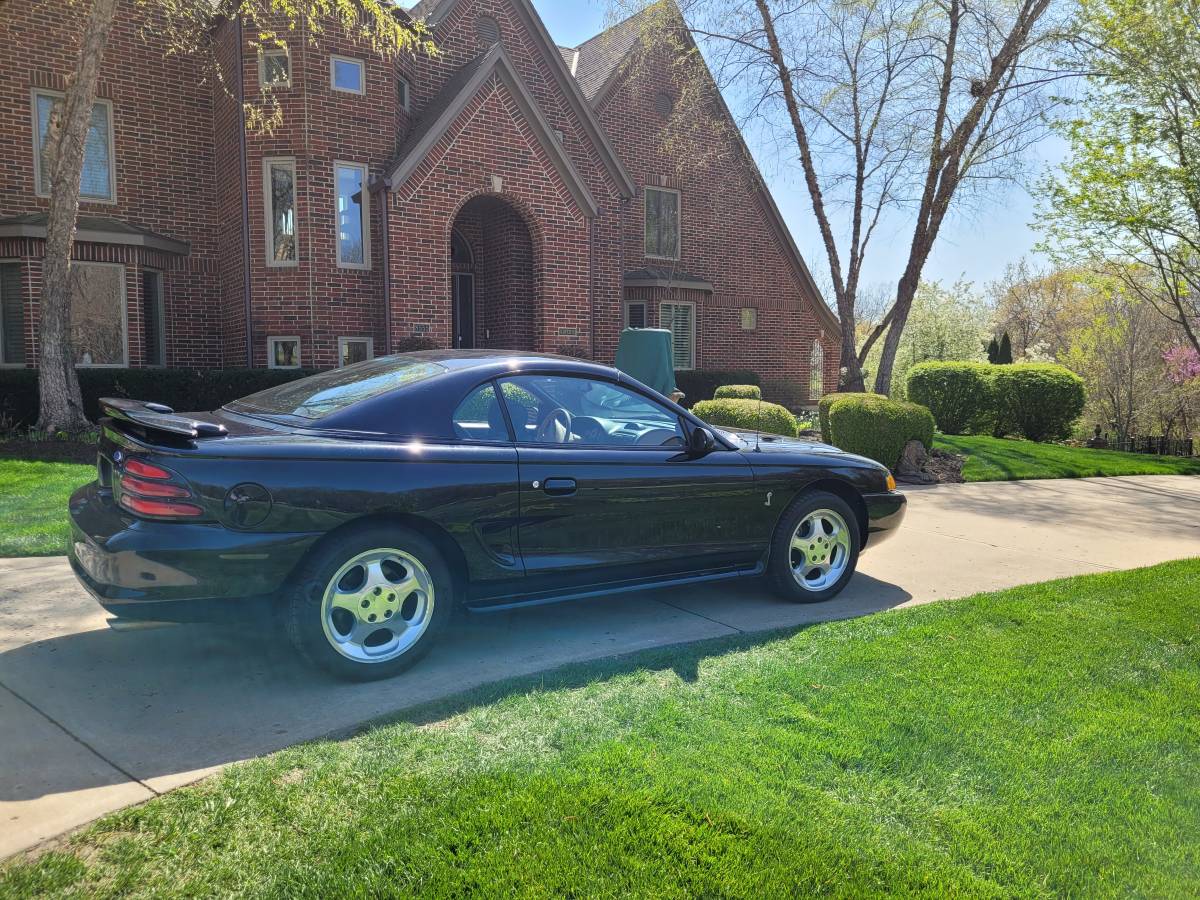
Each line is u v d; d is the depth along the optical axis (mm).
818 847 2451
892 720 3328
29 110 13586
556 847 2396
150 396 12922
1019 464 12391
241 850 2363
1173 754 3143
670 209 20094
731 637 4355
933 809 2703
